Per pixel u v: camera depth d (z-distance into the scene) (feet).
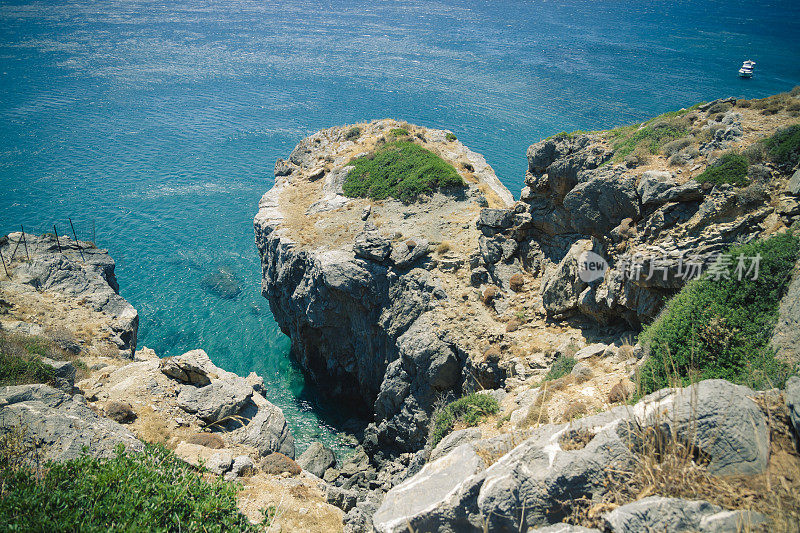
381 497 106.11
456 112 437.17
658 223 108.27
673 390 43.52
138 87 498.69
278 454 105.09
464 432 71.05
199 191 328.29
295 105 467.11
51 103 447.42
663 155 121.08
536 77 524.52
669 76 515.91
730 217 98.32
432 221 189.57
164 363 125.29
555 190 140.36
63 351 128.26
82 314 153.79
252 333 214.48
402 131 263.49
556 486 38.65
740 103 131.64
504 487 39.65
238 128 418.72
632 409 42.52
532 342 128.67
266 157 376.07
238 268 257.55
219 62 587.68
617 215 119.55
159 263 257.34
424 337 145.07
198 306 228.22
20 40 627.46
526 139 382.83
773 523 31.99
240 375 192.75
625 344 99.66
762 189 96.07
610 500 37.09
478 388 133.69
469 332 141.90
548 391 87.56
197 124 424.05
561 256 145.38
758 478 35.83
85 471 58.54
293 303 189.67
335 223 198.70
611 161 127.24
